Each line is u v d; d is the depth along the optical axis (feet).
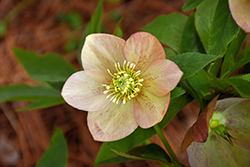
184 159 1.57
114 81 1.14
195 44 1.27
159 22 1.35
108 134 1.12
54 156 1.35
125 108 1.14
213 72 1.26
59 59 1.56
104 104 1.14
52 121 1.85
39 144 1.80
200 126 1.05
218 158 1.15
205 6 1.23
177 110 1.18
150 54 1.11
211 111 1.04
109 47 1.12
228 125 1.16
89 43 1.12
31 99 1.46
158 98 1.11
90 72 1.14
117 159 1.19
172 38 1.32
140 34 1.09
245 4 1.07
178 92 1.11
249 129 1.14
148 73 1.12
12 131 1.87
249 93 1.12
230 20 1.12
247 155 1.14
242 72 1.29
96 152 1.71
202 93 1.17
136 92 1.14
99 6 1.36
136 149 1.21
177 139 1.61
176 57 1.11
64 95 1.11
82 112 1.82
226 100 1.12
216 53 1.13
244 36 1.19
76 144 1.77
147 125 1.10
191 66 1.09
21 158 1.80
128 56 1.12
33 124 1.85
